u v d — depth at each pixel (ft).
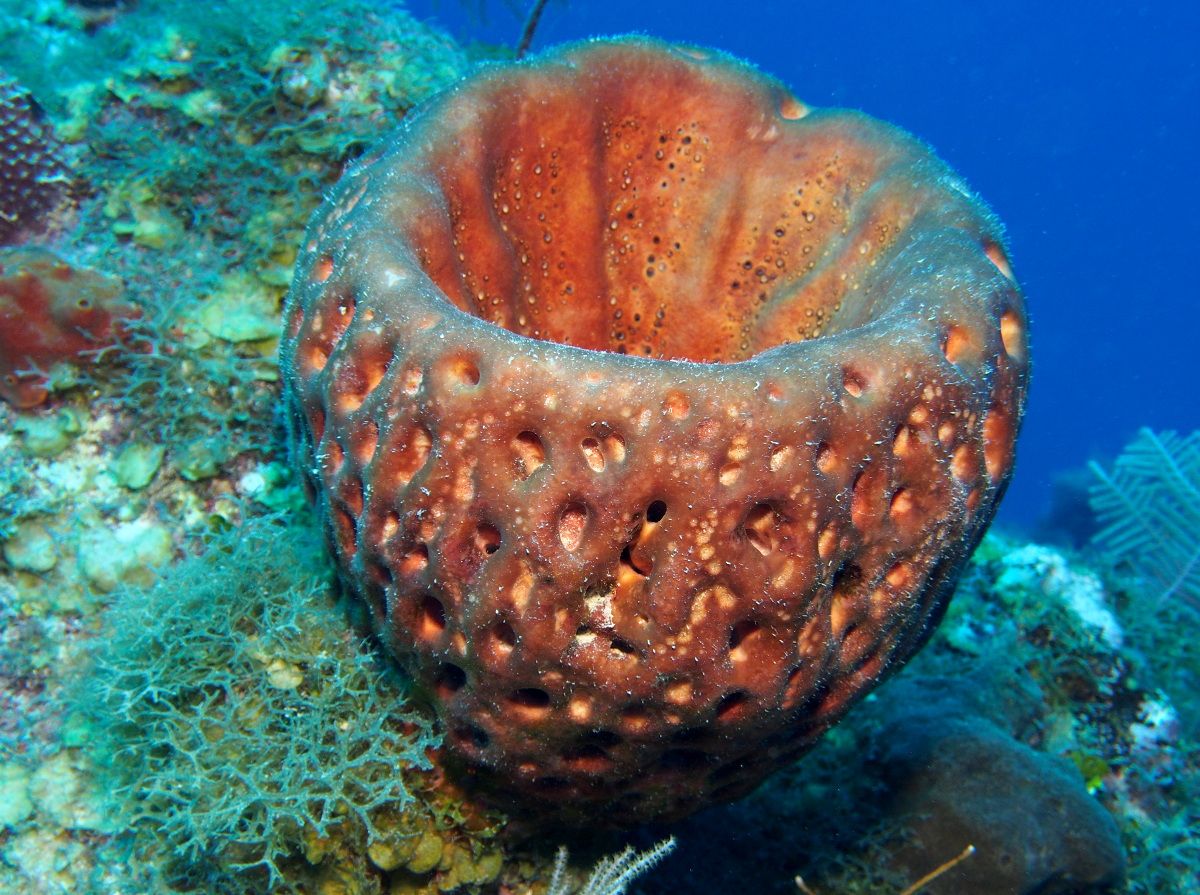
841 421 5.28
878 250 8.43
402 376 5.41
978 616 16.72
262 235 11.75
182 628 7.78
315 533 8.71
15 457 10.21
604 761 6.05
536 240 9.23
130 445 10.56
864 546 5.60
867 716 13.55
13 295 9.77
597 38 9.27
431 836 7.36
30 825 8.91
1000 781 11.44
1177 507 20.38
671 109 9.56
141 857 8.23
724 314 10.05
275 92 12.19
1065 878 11.00
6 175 11.28
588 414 4.95
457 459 5.16
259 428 10.97
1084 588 17.30
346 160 12.39
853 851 11.39
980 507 6.26
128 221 11.74
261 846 7.25
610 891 6.75
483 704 5.66
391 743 7.11
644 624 5.10
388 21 13.44
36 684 9.61
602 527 4.96
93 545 10.01
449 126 7.77
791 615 5.20
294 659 7.41
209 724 7.44
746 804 12.07
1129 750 15.57
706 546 4.97
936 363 5.72
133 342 10.56
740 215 9.77
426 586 5.40
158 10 12.46
